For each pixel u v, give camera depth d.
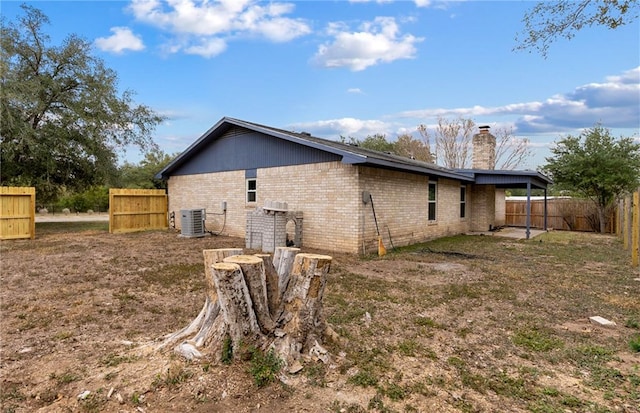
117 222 13.76
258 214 9.91
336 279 6.26
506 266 7.67
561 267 7.57
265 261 3.12
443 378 2.89
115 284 5.85
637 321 4.28
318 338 3.18
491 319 4.35
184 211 12.30
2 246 9.96
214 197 13.16
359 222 8.97
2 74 12.84
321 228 9.68
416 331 3.92
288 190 10.53
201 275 6.49
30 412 2.39
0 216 11.26
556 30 5.88
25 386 2.69
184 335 3.20
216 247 10.02
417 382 2.81
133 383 2.64
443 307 4.79
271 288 3.13
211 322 3.04
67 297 5.09
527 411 2.45
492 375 2.96
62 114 15.09
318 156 9.74
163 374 2.71
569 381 2.88
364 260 8.23
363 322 4.14
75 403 2.46
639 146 15.41
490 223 16.39
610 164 15.30
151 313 4.46
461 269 7.31
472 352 3.42
